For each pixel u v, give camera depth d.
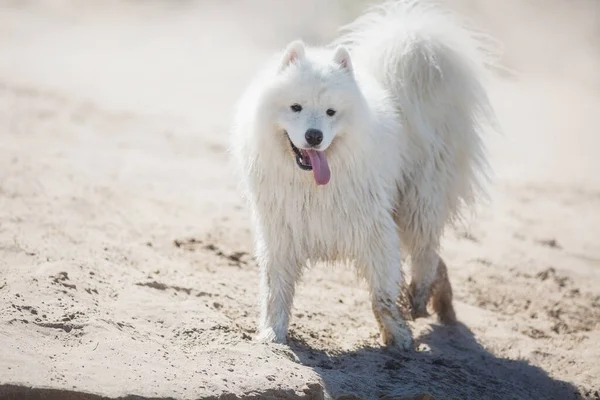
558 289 13.70
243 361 7.92
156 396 6.75
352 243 9.38
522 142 26.53
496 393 9.02
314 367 8.51
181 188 16.53
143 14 45.97
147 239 12.55
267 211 9.22
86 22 42.47
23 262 9.75
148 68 32.94
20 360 6.84
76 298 8.70
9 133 18.75
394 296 9.62
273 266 9.37
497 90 17.50
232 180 17.86
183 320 8.88
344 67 9.08
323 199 9.10
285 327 9.34
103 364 7.12
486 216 18.12
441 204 10.73
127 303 9.02
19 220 11.82
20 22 39.97
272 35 41.66
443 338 10.78
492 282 13.70
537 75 37.78
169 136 21.59
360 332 10.31
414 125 10.49
